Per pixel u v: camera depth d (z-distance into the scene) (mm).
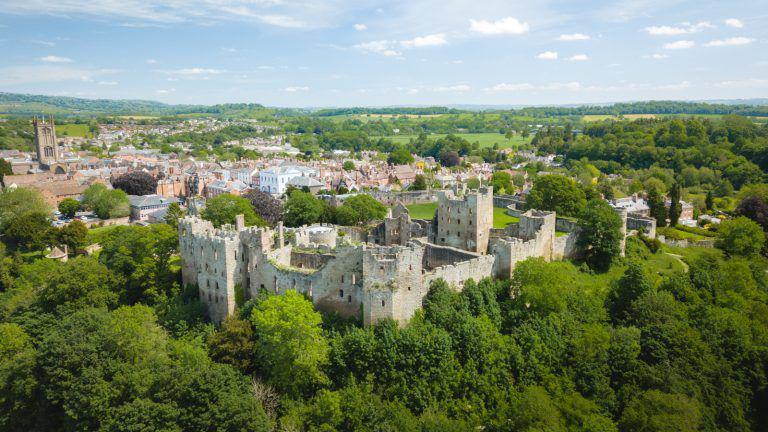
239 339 109312
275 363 103375
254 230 124000
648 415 96062
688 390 103438
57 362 101875
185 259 135625
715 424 102500
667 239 187375
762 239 171750
